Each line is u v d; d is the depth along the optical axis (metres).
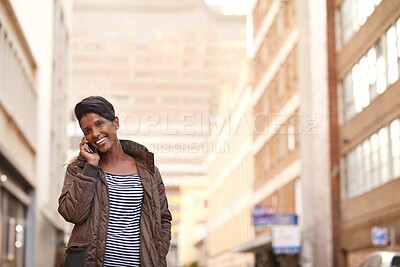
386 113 26.86
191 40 178.50
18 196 30.95
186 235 113.00
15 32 28.94
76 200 4.91
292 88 36.84
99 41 176.38
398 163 26.00
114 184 5.02
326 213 33.25
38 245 35.31
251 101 49.94
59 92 43.19
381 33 26.81
